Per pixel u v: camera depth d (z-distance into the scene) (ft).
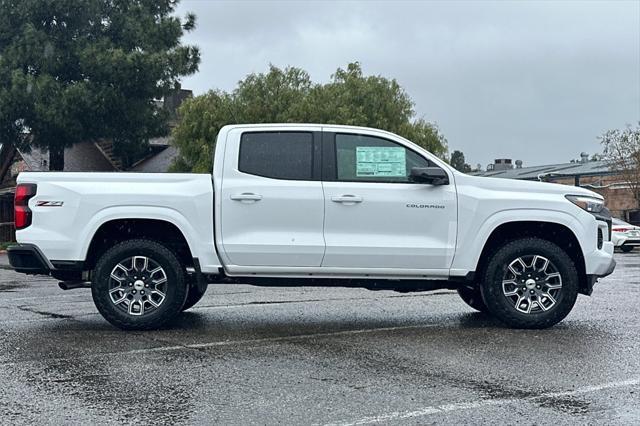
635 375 17.34
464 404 14.96
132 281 23.22
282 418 14.10
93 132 88.48
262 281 23.61
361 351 20.12
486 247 24.11
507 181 23.82
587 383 16.61
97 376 17.31
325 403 15.07
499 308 23.35
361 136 23.72
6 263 62.85
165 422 13.85
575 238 23.67
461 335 22.49
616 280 41.60
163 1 96.53
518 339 21.77
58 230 22.94
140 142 97.25
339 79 108.37
